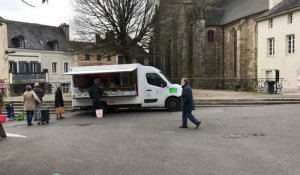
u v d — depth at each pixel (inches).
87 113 842.8
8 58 1723.7
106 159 345.4
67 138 480.4
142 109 879.1
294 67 1227.2
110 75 812.6
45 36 2034.9
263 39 1418.6
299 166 295.4
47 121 684.1
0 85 1314.0
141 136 471.5
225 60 1897.1
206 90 1444.4
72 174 297.7
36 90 733.9
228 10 1939.0
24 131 580.1
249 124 529.3
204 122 573.6
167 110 827.4
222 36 1919.3
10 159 363.3
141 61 1585.9
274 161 313.6
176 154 356.2
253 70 1603.1
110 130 540.7
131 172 296.0
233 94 1103.0
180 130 509.7
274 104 869.2
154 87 804.0
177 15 1936.5
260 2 1569.9
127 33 1215.6
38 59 1914.4
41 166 328.5
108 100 812.0
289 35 1259.8
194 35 1899.6
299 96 965.8
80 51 1253.7
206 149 373.7
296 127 487.8
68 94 1366.9
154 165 315.6
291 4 1254.9
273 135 437.4
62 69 2059.5
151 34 1232.2
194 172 289.1
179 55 1959.9
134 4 1199.6
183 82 526.3
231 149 368.8
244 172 283.3
